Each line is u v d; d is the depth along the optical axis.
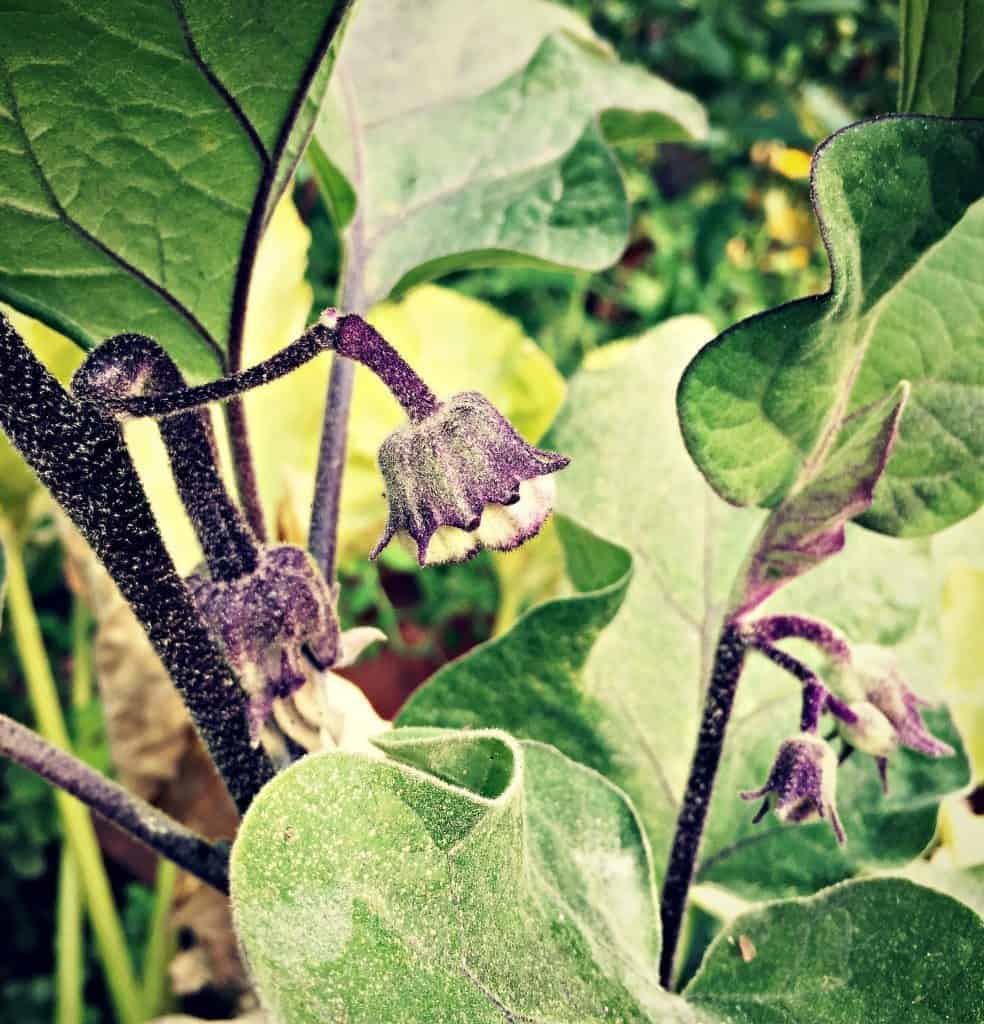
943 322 0.23
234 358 0.22
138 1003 0.46
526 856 0.21
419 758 0.19
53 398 0.18
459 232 0.30
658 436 0.32
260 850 0.17
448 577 0.86
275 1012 0.16
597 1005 0.20
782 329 0.19
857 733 0.22
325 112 0.30
